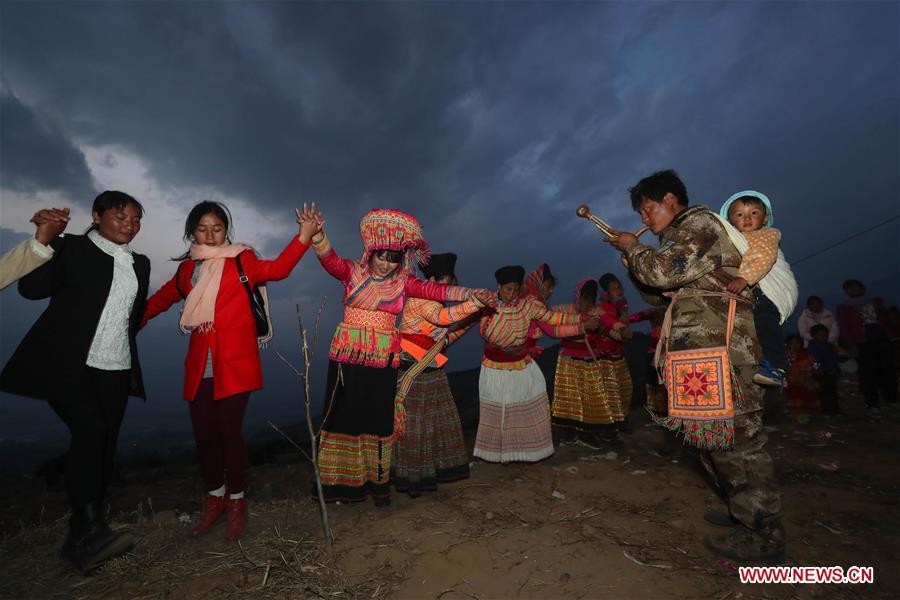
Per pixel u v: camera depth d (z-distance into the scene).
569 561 2.74
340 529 3.24
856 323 7.25
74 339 2.81
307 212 3.26
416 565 2.77
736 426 2.64
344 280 3.53
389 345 3.49
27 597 2.62
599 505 3.48
